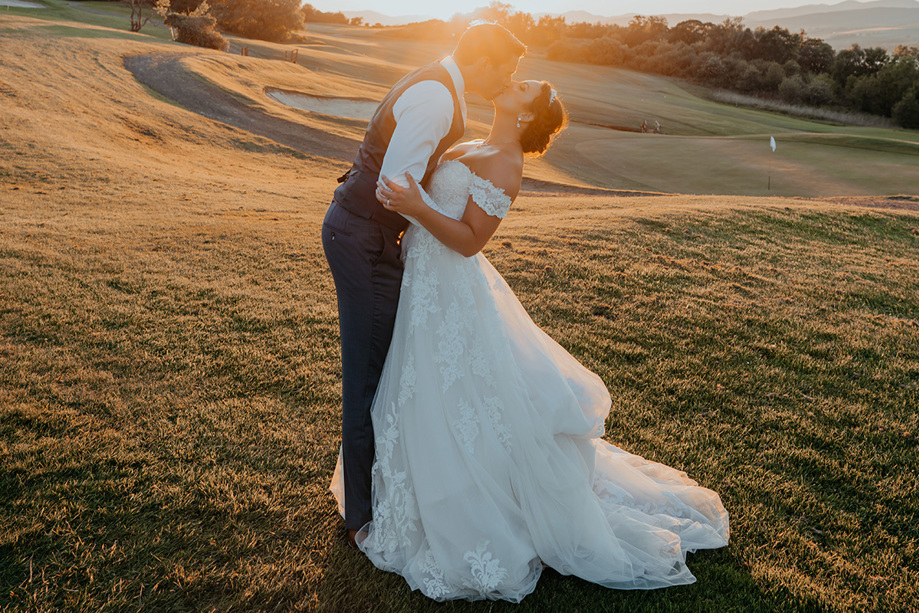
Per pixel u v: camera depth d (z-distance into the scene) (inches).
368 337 91.4
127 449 112.6
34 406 124.3
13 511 94.6
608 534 93.5
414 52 2876.5
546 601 87.4
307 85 1343.5
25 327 163.5
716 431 132.8
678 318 197.8
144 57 1149.7
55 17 1849.2
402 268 92.4
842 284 253.8
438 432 88.7
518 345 95.8
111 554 87.4
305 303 196.4
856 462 123.2
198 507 98.4
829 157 989.8
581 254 261.7
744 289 234.4
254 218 349.4
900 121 2513.5
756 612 86.1
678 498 106.2
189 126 796.0
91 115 711.7
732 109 2559.1
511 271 233.8
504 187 85.1
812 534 102.6
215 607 81.0
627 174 971.9
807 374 164.2
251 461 111.7
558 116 87.8
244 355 154.0
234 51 1939.0
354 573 89.2
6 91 700.0
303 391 137.2
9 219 291.6
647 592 90.1
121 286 203.2
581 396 97.7
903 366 172.2
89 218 314.3
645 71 3508.9
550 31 4276.6
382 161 85.1
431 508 88.3
